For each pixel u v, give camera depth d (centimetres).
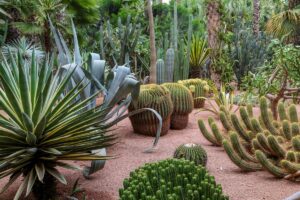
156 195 176
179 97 454
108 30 749
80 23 753
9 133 218
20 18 677
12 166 226
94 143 240
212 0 726
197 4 1525
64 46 327
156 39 1034
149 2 615
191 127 479
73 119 227
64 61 324
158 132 309
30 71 244
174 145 394
